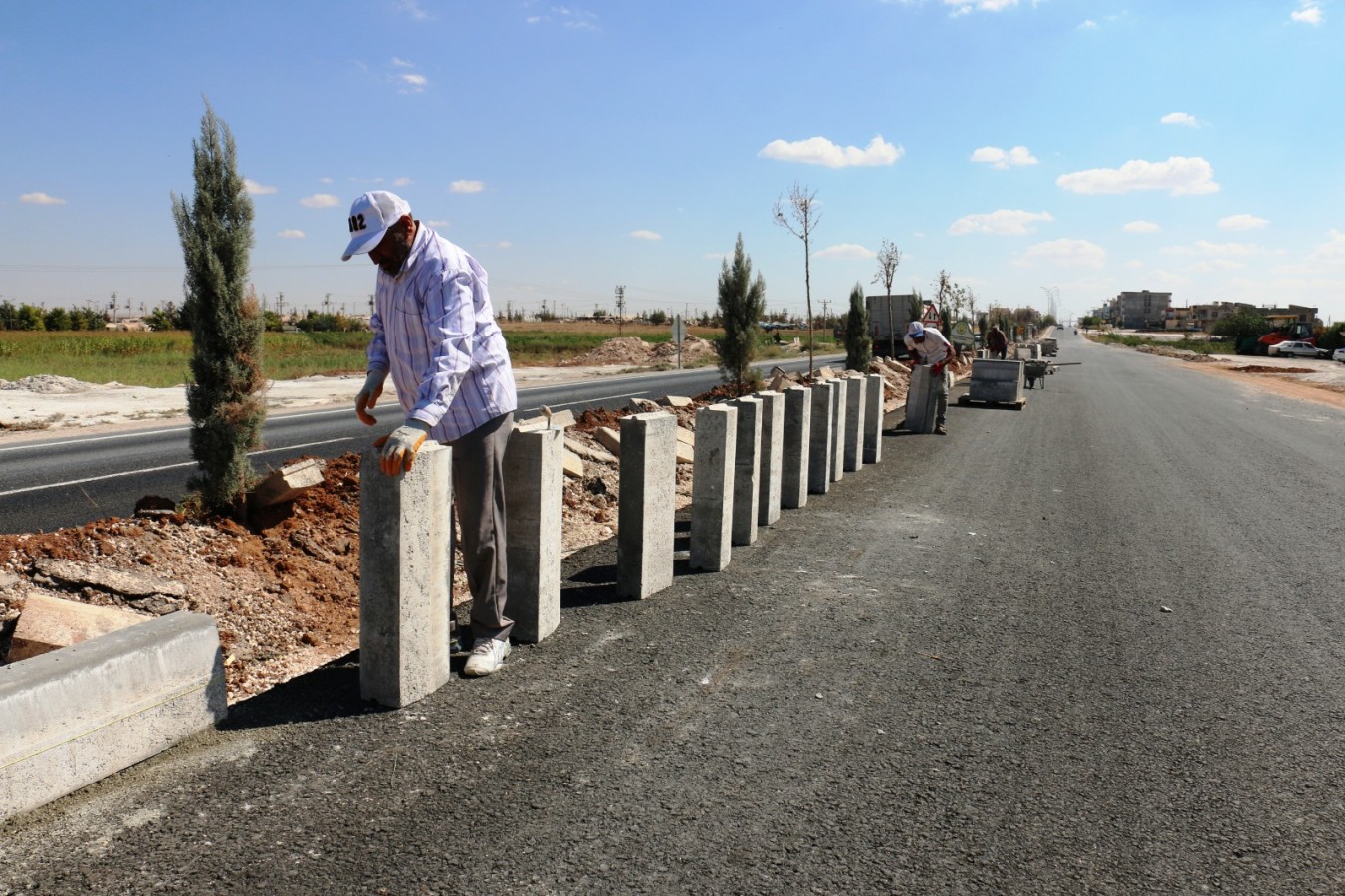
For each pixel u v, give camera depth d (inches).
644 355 1747.0
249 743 118.0
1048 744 125.9
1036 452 447.8
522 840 97.0
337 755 115.2
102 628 155.8
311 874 89.5
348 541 240.5
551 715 129.6
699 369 1402.6
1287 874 95.4
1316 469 410.0
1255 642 171.9
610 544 234.8
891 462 408.8
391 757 115.1
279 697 133.3
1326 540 262.4
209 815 99.9
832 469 345.1
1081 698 142.7
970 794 110.8
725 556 215.9
